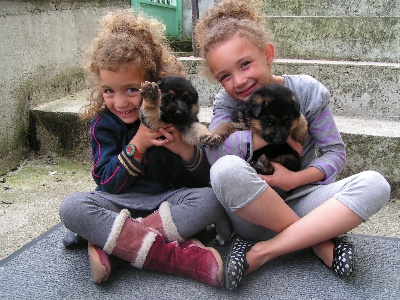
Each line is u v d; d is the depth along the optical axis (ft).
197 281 2.85
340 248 2.89
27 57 5.19
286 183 3.04
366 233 3.61
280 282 2.82
